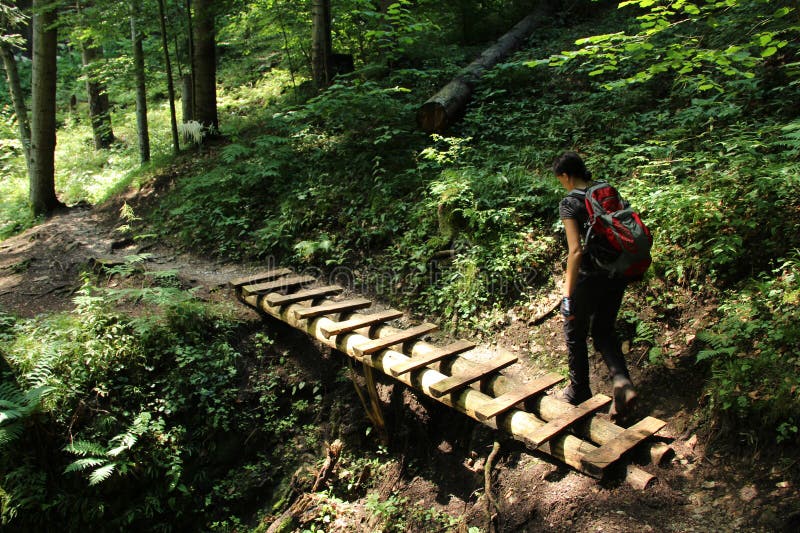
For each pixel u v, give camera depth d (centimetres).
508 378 423
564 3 1209
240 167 895
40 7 930
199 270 723
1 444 427
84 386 478
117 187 1059
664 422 367
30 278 705
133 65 1133
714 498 324
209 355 539
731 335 394
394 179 739
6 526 413
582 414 373
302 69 1273
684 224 490
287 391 542
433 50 1083
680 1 480
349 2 1077
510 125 814
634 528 312
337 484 469
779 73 654
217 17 1078
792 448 326
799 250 427
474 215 595
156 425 474
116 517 441
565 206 360
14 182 1284
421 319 579
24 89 1945
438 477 441
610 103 762
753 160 504
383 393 507
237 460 499
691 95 708
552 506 350
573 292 368
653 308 466
